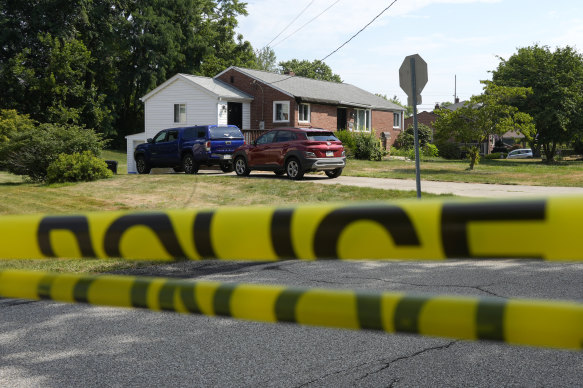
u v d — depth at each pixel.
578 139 43.34
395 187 16.72
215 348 4.14
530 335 0.69
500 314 0.72
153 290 1.06
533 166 30.20
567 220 0.57
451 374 3.57
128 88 51.62
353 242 0.71
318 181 18.34
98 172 19.64
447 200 0.68
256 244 0.78
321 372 3.65
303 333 4.43
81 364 3.88
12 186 18.58
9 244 1.04
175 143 22.28
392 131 43.16
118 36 49.44
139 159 23.64
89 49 50.19
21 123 34.66
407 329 0.79
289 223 0.76
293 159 18.58
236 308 0.96
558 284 5.85
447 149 46.22
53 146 19.69
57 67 43.81
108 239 0.94
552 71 40.31
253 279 6.38
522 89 24.00
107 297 1.10
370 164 27.94
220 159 21.70
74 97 46.16
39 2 45.31
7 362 3.94
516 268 6.65
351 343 4.18
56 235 0.99
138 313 5.07
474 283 5.94
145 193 15.84
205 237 0.82
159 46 50.28
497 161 42.38
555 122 39.94
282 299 0.92
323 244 0.73
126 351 4.12
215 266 7.14
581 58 40.44
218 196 14.94
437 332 0.77
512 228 0.59
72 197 15.20
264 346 4.16
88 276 1.14
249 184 16.98
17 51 44.59
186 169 22.08
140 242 0.89
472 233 0.62
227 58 58.56
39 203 14.12
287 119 32.78
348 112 37.56
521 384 3.40
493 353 3.91
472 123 24.83
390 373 3.61
